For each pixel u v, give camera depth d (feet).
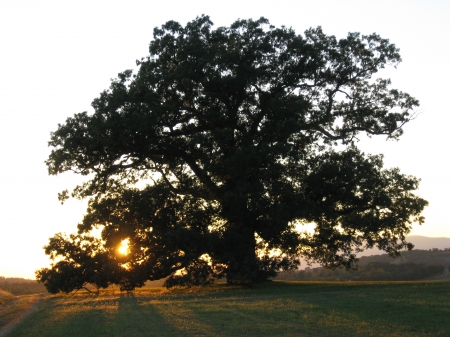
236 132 96.89
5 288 140.26
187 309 56.08
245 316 48.78
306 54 97.55
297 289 82.79
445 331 38.34
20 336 43.91
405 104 108.17
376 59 105.29
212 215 100.83
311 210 88.74
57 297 95.40
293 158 92.79
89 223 100.27
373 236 104.99
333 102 109.29
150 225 102.27
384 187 102.32
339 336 37.50
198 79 94.89
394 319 44.24
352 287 80.07
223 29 100.48
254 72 94.58
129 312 55.93
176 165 103.60
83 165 97.55
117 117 93.66
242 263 91.86
